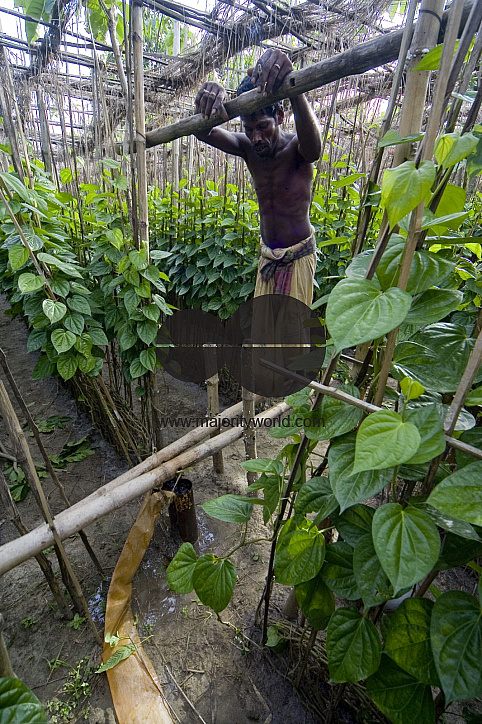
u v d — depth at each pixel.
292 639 1.42
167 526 2.07
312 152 1.63
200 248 3.03
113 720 1.32
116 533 2.04
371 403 0.82
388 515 0.66
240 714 1.33
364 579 0.76
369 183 0.91
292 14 2.51
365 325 0.56
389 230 0.61
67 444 2.71
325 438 0.80
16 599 1.71
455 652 0.61
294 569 0.91
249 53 3.26
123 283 1.98
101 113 3.32
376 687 0.79
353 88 3.46
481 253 1.06
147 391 2.20
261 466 1.11
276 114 1.66
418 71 0.72
